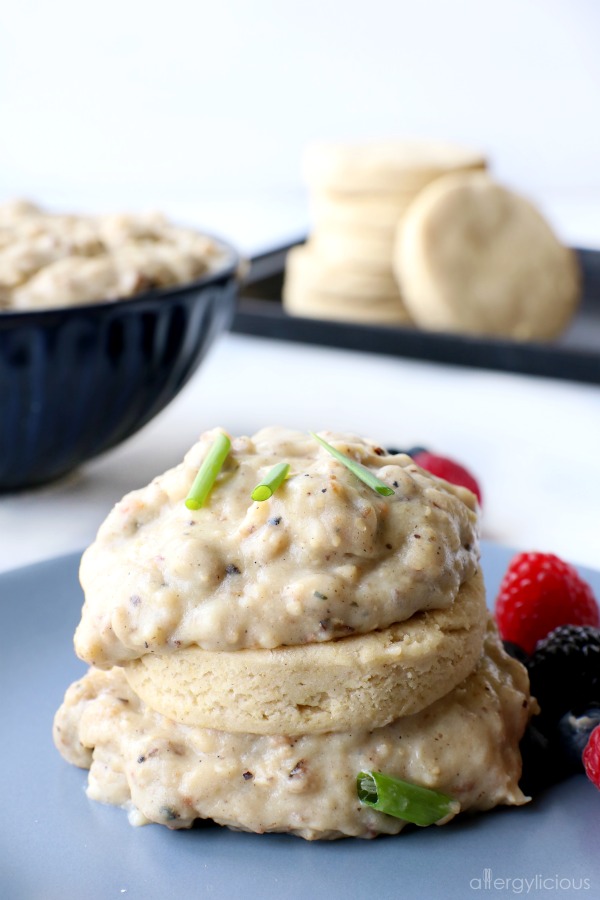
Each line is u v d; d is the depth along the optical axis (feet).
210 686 1.15
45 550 1.65
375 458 1.21
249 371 2.23
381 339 2.29
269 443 1.21
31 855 1.15
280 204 3.56
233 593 1.14
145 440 1.92
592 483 1.79
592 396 2.10
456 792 1.16
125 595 1.15
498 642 1.26
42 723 1.27
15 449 1.65
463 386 2.15
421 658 1.14
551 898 1.10
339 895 1.11
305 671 1.14
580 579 1.37
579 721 1.21
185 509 1.18
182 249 1.74
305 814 1.14
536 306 2.54
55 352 1.58
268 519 1.15
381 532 1.16
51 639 1.36
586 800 1.18
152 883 1.13
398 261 2.47
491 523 1.71
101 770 1.19
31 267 1.63
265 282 2.67
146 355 1.64
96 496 1.76
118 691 1.22
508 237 2.53
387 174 2.49
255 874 1.13
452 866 1.13
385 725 1.16
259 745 1.16
